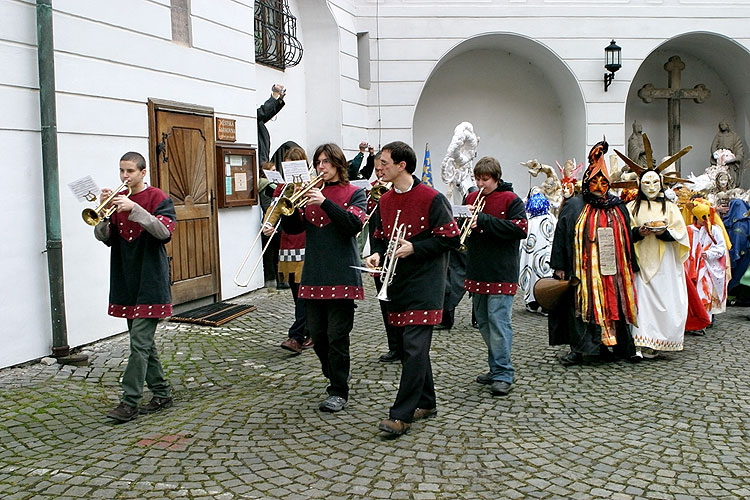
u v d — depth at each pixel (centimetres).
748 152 1772
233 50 930
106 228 473
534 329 799
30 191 598
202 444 433
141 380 480
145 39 748
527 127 1767
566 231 651
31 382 552
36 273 602
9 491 369
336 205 477
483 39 1591
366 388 556
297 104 1287
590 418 496
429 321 446
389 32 1499
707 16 1589
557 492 376
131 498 362
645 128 1812
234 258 931
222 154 890
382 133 1505
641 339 657
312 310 500
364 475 393
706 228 833
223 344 688
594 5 1566
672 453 432
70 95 639
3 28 573
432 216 445
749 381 593
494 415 499
